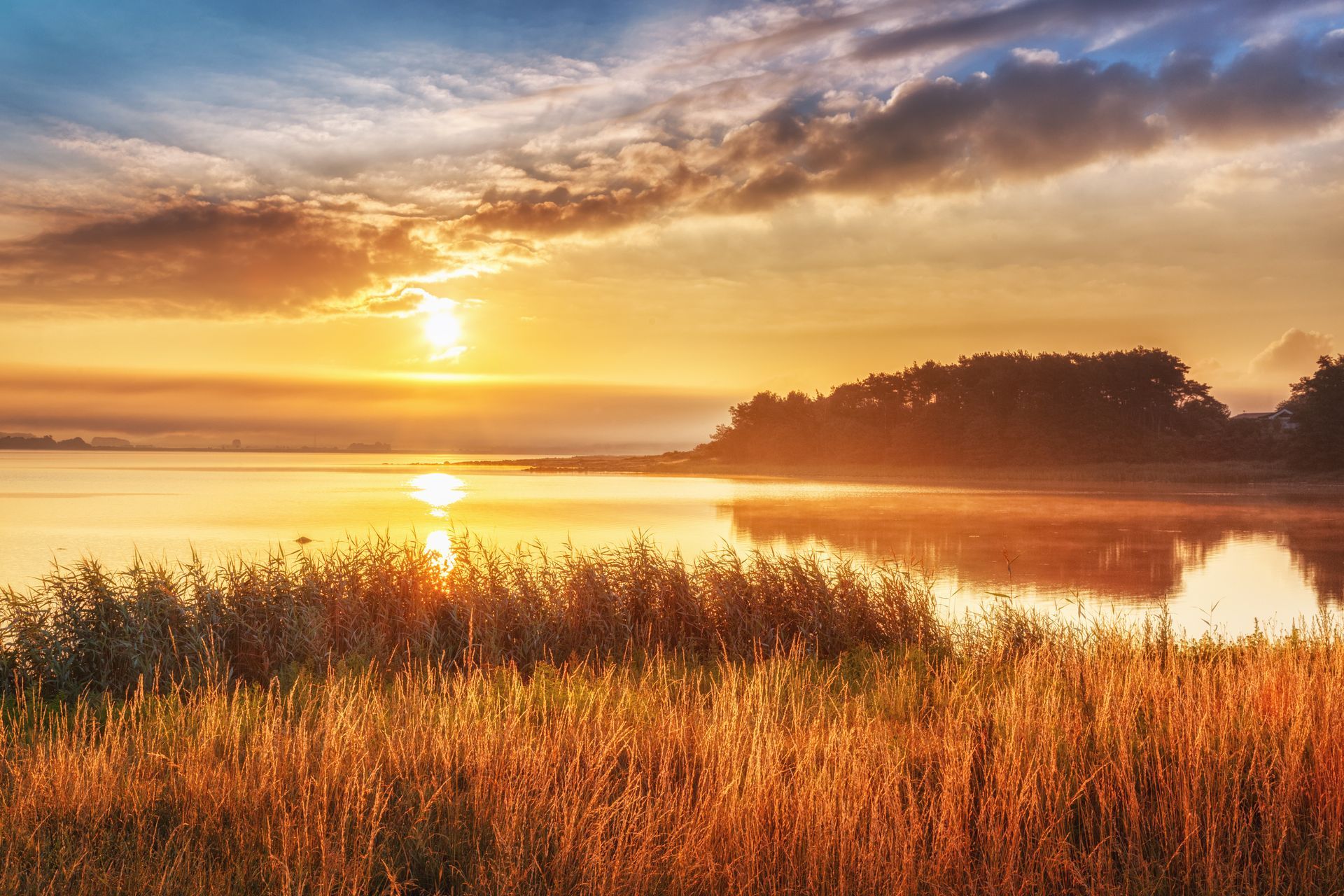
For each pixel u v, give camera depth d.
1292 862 5.56
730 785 5.87
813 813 5.70
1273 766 6.31
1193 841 5.56
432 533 39.97
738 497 71.44
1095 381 122.44
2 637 11.64
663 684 9.62
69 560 29.44
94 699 10.88
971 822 6.03
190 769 6.62
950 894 5.17
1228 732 6.86
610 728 7.23
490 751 6.80
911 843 5.34
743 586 14.65
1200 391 127.81
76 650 11.70
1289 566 30.00
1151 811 6.10
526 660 12.91
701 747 6.89
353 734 7.02
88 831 5.89
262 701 9.51
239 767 6.76
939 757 6.79
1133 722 7.25
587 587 14.20
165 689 11.14
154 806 6.29
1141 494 74.19
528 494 76.19
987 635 13.84
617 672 11.55
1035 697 7.96
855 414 149.00
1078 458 113.50
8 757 7.21
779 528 43.41
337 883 5.23
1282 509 56.44
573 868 5.38
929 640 14.27
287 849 5.36
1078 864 5.54
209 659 11.45
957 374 136.50
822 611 14.48
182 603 12.43
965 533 41.19
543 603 14.00
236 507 57.56
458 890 5.37
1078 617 20.02
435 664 12.52
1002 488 86.12
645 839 5.50
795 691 9.44
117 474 125.69
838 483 101.44
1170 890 5.30
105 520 46.22
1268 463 105.19
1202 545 36.16
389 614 13.38
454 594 13.68
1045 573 28.38
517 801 5.95
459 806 6.19
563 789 6.28
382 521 46.62
